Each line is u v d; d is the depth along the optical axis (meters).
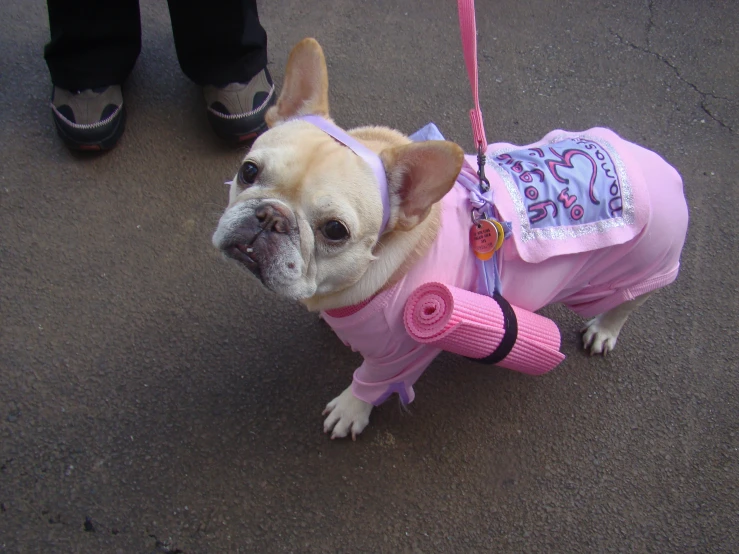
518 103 3.53
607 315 2.65
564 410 2.60
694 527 2.35
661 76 3.72
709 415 2.62
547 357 2.06
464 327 1.78
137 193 2.99
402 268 1.82
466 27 1.93
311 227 1.64
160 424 2.38
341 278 1.74
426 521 2.28
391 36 3.75
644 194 2.00
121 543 2.12
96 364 2.48
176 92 3.36
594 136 2.17
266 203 1.61
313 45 1.74
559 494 2.39
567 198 1.93
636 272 2.20
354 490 2.32
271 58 3.56
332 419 2.40
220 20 2.89
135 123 3.21
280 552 2.17
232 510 2.23
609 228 1.96
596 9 4.03
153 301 2.68
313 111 1.83
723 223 3.16
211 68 3.04
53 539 2.09
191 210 2.96
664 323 2.85
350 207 1.60
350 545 2.21
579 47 3.82
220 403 2.46
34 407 2.35
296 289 1.67
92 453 2.28
